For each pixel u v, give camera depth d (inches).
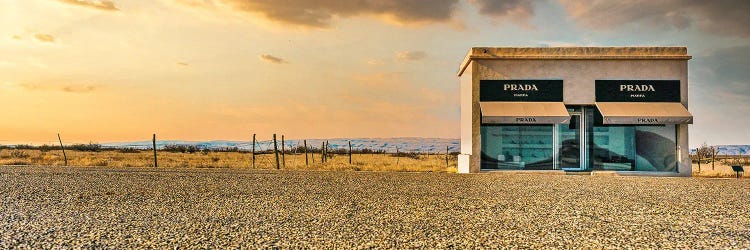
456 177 973.2
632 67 1091.3
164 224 428.8
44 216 465.4
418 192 681.0
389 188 733.9
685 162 1084.5
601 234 402.3
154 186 739.4
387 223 439.5
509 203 575.8
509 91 1093.1
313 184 789.2
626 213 509.7
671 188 776.9
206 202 565.9
